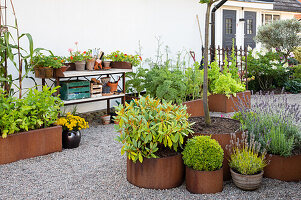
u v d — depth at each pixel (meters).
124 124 3.46
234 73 8.15
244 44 12.99
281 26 12.77
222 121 4.16
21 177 3.65
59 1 6.54
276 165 3.52
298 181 3.53
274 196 3.14
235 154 3.46
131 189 3.33
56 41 6.56
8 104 4.21
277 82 10.44
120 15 7.70
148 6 8.34
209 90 7.57
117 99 7.75
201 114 7.00
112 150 4.66
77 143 4.75
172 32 9.09
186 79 6.99
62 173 3.78
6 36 4.56
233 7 12.09
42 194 3.23
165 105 3.53
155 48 8.62
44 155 4.39
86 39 7.07
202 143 3.24
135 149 3.27
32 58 5.12
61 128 4.57
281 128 3.88
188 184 3.28
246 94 7.72
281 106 4.25
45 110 4.37
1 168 3.90
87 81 5.76
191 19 9.70
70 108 6.79
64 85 5.49
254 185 3.22
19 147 4.16
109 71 6.07
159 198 3.12
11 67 5.87
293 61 12.27
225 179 3.54
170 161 3.30
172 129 3.28
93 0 7.12
